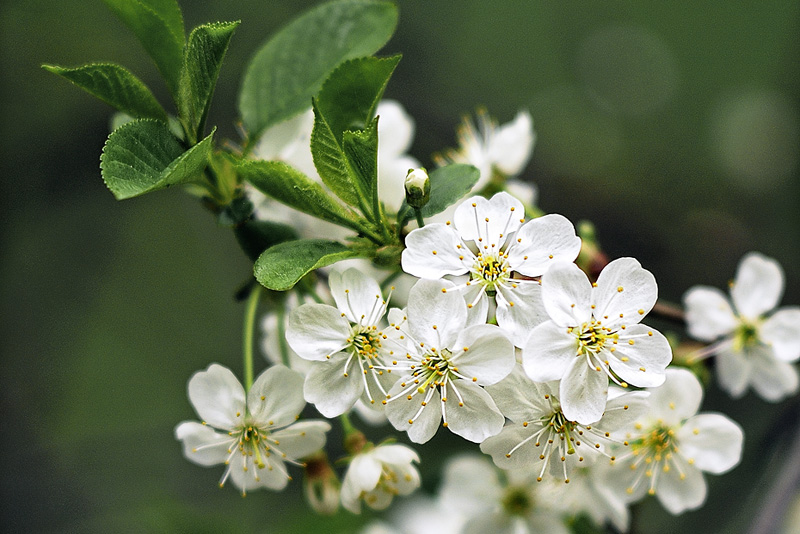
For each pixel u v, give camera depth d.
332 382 0.45
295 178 0.45
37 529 0.65
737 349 0.51
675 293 0.72
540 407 0.45
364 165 0.45
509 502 0.51
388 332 0.45
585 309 0.44
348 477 0.47
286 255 0.45
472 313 0.45
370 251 0.45
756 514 0.52
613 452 0.47
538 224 0.45
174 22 0.46
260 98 0.48
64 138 0.74
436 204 0.45
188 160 0.44
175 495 0.67
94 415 0.76
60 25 0.72
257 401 0.46
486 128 0.53
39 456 0.68
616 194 0.75
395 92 0.73
